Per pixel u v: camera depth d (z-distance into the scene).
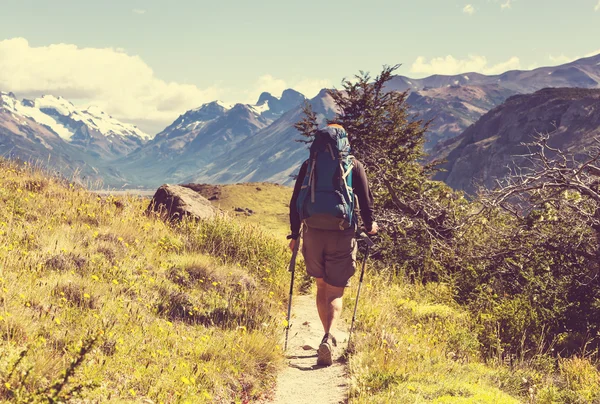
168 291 6.70
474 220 12.22
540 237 10.80
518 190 11.13
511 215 12.22
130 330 5.12
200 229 10.38
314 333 6.83
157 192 12.52
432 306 9.34
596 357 7.54
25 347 3.97
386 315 7.64
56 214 9.21
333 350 5.96
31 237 7.30
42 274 6.02
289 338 6.59
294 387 5.09
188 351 5.12
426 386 4.78
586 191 10.26
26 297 5.08
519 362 6.73
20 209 8.76
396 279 11.72
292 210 5.46
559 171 10.59
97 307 5.52
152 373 4.43
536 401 5.16
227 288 7.46
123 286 6.28
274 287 8.64
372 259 13.71
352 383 4.80
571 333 8.57
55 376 3.81
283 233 12.93
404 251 13.51
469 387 4.81
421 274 12.62
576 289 9.68
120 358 4.46
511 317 8.49
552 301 9.54
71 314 5.04
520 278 10.91
